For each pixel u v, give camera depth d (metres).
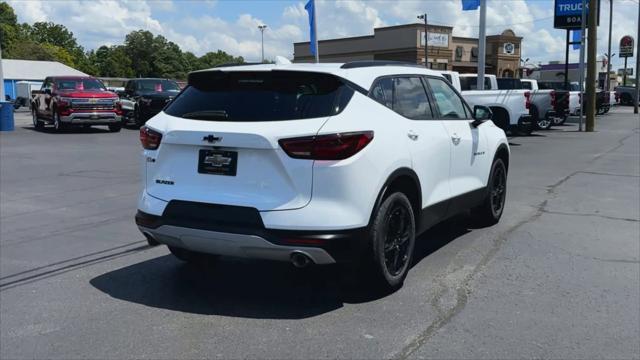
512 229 7.41
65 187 10.61
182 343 4.18
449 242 6.81
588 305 4.84
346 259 4.50
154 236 4.93
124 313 4.75
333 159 4.38
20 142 18.92
